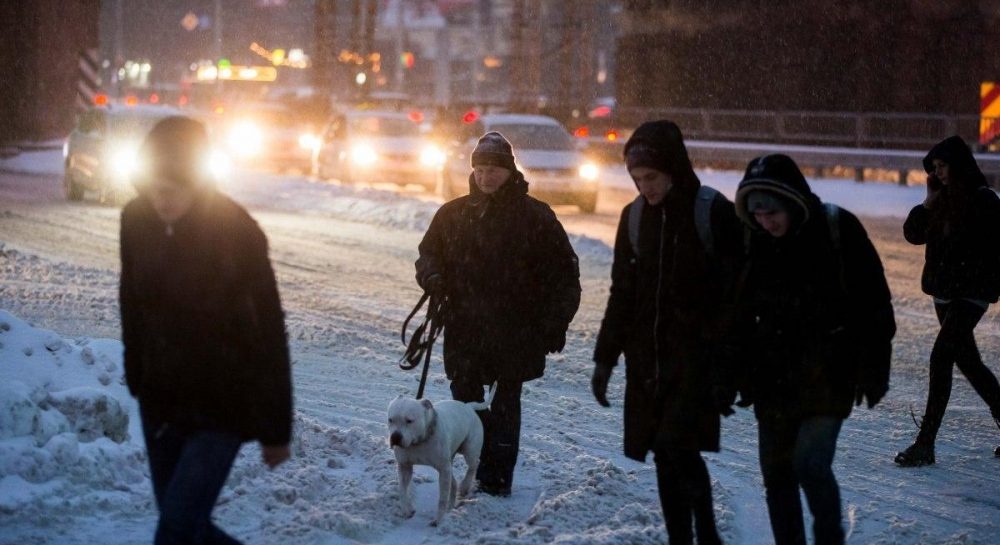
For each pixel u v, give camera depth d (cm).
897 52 5362
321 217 3416
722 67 6038
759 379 816
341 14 14738
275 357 672
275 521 938
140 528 909
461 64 15738
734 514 1052
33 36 5841
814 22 5616
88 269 2256
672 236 816
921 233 1211
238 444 677
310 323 1839
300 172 5541
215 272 664
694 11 6162
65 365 1080
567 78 7038
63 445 945
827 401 793
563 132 3922
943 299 1194
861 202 4216
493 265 1054
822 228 795
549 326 1056
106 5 14600
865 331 798
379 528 964
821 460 790
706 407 818
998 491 1156
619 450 1264
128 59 15875
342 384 1503
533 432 1318
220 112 5638
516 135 3866
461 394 1077
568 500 1037
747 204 789
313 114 5716
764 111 5753
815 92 5638
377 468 1113
